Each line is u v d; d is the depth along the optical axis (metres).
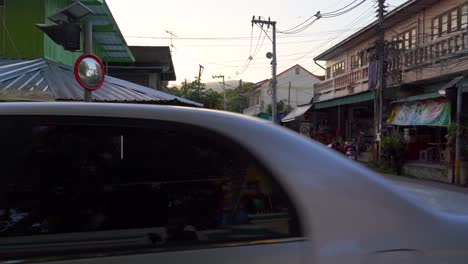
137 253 1.71
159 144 1.93
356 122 28.31
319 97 32.41
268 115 44.41
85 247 1.71
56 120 1.91
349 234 1.80
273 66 32.19
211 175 1.91
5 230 1.74
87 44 6.12
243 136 1.96
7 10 10.43
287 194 1.84
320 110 30.52
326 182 1.89
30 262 1.65
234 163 1.92
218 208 1.84
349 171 1.97
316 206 1.82
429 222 1.94
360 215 1.85
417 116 16.75
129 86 10.11
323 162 1.96
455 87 14.31
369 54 23.48
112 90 8.84
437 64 16.81
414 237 1.87
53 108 1.94
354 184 1.92
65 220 1.78
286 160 1.92
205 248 1.74
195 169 1.92
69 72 9.41
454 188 12.41
